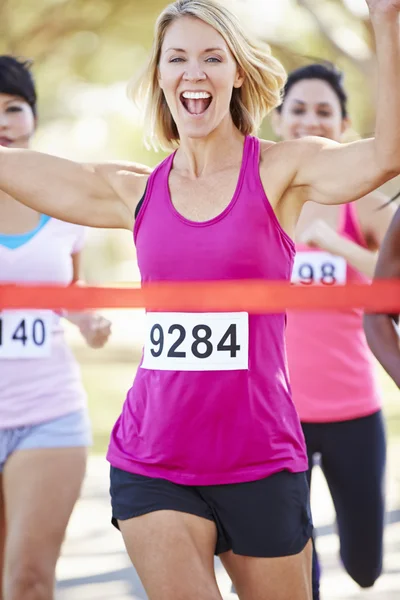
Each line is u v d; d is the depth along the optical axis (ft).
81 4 82.38
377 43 17.08
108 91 112.16
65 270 25.09
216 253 18.81
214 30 19.35
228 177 19.31
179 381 18.88
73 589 30.89
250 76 20.11
